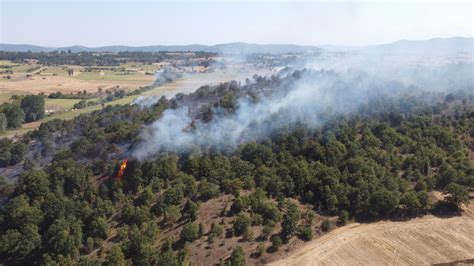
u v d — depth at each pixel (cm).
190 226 7212
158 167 9175
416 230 7831
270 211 7656
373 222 8050
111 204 8406
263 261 6812
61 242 7175
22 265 7469
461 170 9119
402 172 9481
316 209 8288
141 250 6706
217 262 6738
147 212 7838
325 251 7162
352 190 8369
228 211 7925
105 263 6688
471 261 7088
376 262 6988
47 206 8500
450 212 8388
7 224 8375
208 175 9212
